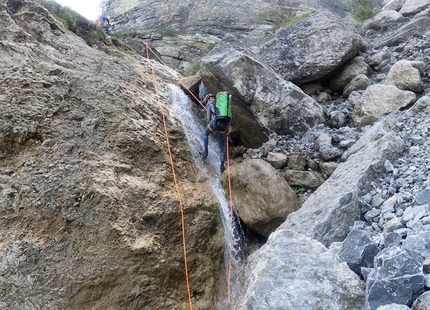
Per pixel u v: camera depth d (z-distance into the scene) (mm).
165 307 6043
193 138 9336
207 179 8344
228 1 26156
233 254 7719
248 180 7918
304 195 7980
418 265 3633
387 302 3535
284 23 19750
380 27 14492
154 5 27797
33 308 5281
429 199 5039
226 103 8617
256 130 9461
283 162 8461
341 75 10922
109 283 5723
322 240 5371
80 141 6961
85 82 7945
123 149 7199
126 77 9516
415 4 14781
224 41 10234
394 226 4918
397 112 8469
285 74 11000
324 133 8820
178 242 6793
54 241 5773
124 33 22031
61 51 9352
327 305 3902
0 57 7750
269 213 7477
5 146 6461
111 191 6309
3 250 5527
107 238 5887
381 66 11250
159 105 9117
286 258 4324
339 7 27453
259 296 4074
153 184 7137
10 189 6031
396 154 6523
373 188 5988
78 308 5477
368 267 4223
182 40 22203
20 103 6941
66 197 6039
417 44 11219
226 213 8055
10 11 9430
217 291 6852
